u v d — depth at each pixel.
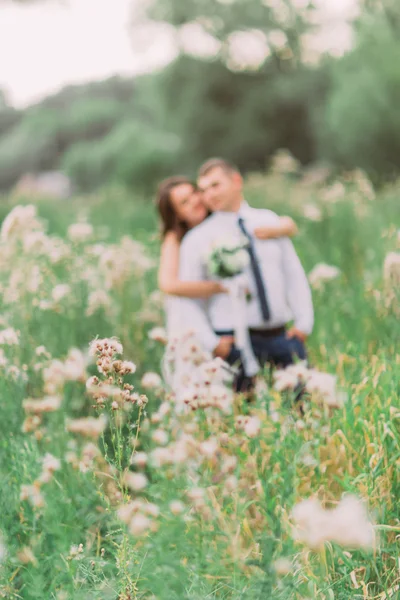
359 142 25.39
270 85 43.25
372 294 5.09
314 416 3.26
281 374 3.22
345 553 2.56
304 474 3.06
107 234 9.08
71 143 73.00
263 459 3.00
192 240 4.01
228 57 43.66
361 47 26.12
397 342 4.35
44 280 4.92
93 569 2.56
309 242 6.99
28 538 2.79
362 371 3.83
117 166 35.34
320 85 42.38
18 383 3.50
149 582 2.36
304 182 12.20
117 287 5.33
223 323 3.92
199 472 2.76
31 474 3.05
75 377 3.42
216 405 3.05
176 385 3.71
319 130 39.00
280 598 2.25
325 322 5.05
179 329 3.78
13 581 2.62
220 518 2.59
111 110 73.06
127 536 2.48
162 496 2.71
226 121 43.47
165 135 42.69
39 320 4.51
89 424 3.01
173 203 4.14
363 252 6.86
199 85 43.12
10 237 5.19
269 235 3.94
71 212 13.23
